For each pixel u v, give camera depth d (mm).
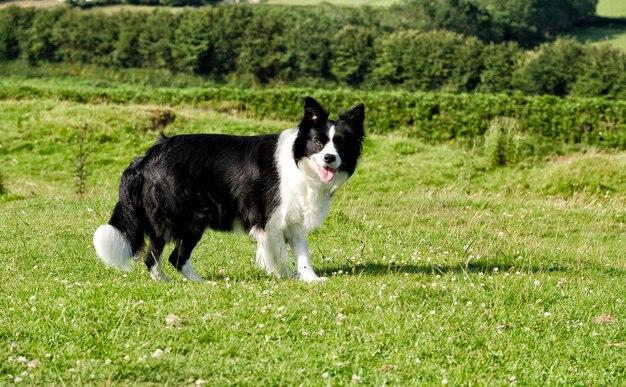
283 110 35531
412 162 24406
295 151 8461
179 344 6262
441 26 67062
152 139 25828
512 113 32781
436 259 10445
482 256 10781
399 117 33750
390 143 26562
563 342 6758
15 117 27000
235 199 8602
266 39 54844
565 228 14625
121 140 25422
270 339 6469
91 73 55219
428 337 6578
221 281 8469
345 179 8703
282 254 8766
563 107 32219
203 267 9688
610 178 20281
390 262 9367
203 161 8547
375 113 34125
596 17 81312
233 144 8680
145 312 6930
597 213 15922
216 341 6387
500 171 23641
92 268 9336
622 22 81062
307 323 6832
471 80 49125
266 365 5961
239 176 8531
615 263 11375
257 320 6805
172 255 8742
